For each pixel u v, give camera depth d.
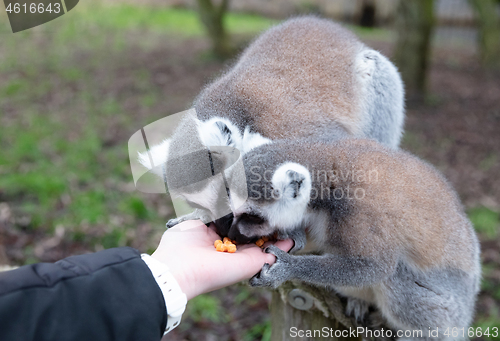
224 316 1.09
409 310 0.63
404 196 0.60
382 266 0.59
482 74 3.15
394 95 0.95
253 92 0.77
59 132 1.86
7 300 0.32
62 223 1.27
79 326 0.34
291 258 0.57
